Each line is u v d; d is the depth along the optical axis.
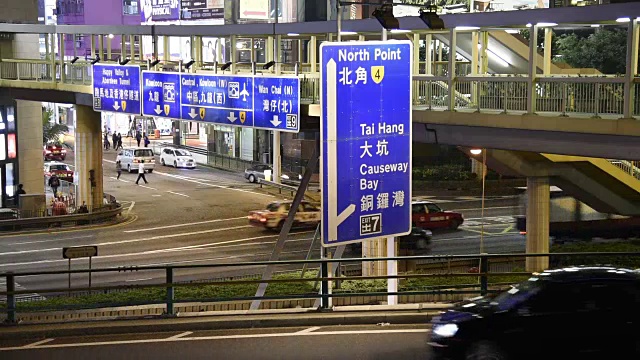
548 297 16.61
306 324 21.41
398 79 22.69
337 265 31.36
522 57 39.97
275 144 70.81
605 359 16.36
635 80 26.39
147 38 100.69
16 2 62.62
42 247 46.88
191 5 93.75
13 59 61.22
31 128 63.56
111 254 44.97
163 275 39.12
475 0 65.69
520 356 16.52
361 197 22.44
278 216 51.06
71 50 107.88
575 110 28.80
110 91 50.25
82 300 29.03
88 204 58.16
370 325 21.42
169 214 58.03
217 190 69.25
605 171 38.28
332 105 21.84
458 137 32.62
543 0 68.81
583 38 58.16
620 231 46.72
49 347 19.80
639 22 27.05
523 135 29.95
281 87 38.97
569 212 56.16
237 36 47.94
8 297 21.00
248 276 35.94
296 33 42.88
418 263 37.59
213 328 21.16
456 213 50.41
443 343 16.98
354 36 41.81
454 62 32.38
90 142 58.06
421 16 25.78
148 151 80.62
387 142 22.70
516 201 61.47
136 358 18.95
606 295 16.44
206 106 43.28
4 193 60.94
